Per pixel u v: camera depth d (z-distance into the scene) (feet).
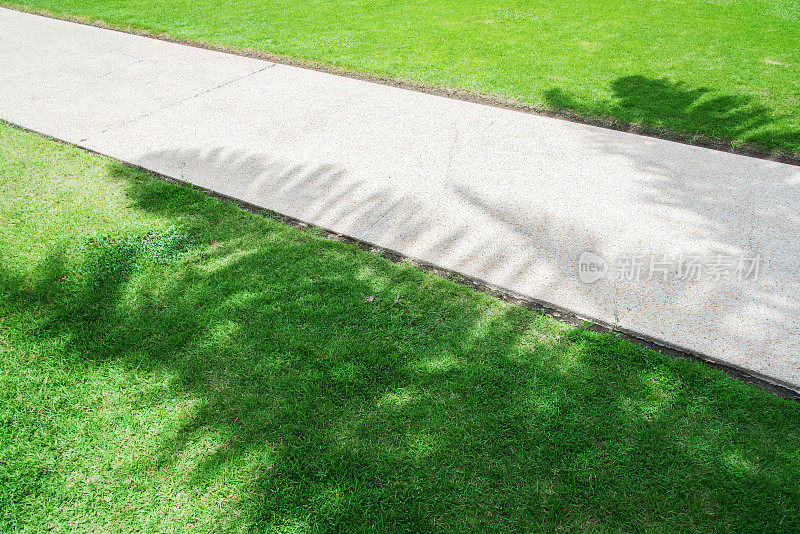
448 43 25.43
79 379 9.43
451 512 7.32
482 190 14.34
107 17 31.99
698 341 9.65
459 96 20.30
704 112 17.97
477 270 11.58
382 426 8.42
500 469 7.78
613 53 23.45
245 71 23.53
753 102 18.47
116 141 17.62
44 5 35.55
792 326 9.82
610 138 16.92
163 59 25.40
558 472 7.72
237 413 8.71
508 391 8.90
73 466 8.09
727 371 9.18
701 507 7.26
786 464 7.68
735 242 12.03
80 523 7.39
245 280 11.43
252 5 33.42
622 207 13.44
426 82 21.26
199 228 13.10
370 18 29.81
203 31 28.68
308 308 10.64
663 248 11.95
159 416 8.73
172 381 9.30
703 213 13.08
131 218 13.50
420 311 10.51
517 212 13.39
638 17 28.17
